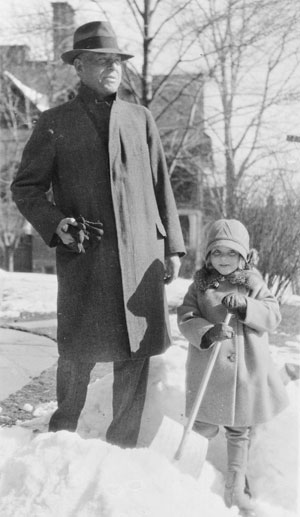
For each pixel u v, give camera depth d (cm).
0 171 1510
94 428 316
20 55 1295
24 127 1445
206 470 288
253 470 298
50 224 280
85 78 293
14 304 583
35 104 1328
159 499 231
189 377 300
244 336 297
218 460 304
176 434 287
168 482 240
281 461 299
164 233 303
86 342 287
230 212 648
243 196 652
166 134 1084
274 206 604
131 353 282
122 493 229
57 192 298
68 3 853
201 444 276
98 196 287
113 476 235
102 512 222
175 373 333
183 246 306
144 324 288
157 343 292
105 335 285
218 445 310
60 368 295
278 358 407
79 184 288
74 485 232
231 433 290
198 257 1062
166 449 282
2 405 337
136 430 294
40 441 257
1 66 1298
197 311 305
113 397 297
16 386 361
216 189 909
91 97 293
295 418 314
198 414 292
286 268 583
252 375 291
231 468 280
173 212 306
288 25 857
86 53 289
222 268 304
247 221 604
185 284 697
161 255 300
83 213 288
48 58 1122
